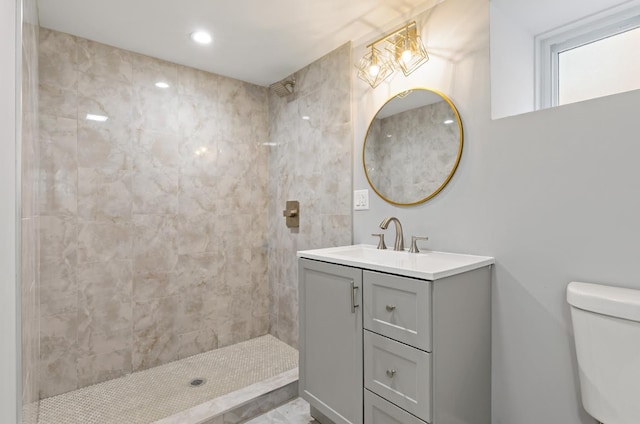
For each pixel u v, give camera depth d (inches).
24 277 42.6
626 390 40.7
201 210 98.6
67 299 78.2
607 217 47.8
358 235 82.9
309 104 95.8
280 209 107.4
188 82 96.3
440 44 66.4
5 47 33.2
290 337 103.7
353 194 84.0
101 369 82.3
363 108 81.5
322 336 65.1
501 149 58.2
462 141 63.1
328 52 89.3
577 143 50.3
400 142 73.2
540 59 64.6
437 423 48.2
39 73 74.6
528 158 55.2
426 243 69.1
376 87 78.4
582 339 45.1
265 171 112.6
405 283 49.7
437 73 67.0
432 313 47.4
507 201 57.6
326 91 90.4
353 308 58.0
